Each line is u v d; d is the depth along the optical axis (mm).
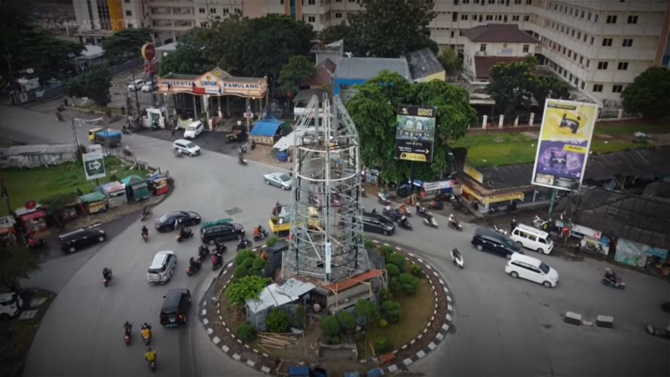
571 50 99375
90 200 59219
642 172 63625
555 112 51938
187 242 53844
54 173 71188
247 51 90688
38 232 55312
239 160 72875
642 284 47219
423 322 41906
